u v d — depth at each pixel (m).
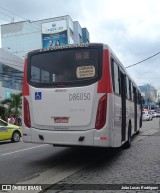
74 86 9.61
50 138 9.72
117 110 10.41
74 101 9.56
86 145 9.35
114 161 10.67
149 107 109.88
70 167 9.78
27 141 10.09
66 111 9.62
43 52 10.26
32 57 10.40
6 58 40.62
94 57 9.63
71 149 14.02
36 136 9.94
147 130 26.11
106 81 9.41
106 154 12.31
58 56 10.05
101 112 9.30
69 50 9.96
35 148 14.89
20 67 43.34
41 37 72.81
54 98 9.80
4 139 18.34
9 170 9.43
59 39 71.62
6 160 11.34
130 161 10.57
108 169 9.29
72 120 9.53
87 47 9.75
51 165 10.17
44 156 12.16
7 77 40.56
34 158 11.70
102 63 9.52
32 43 73.31
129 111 13.99
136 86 18.39
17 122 34.72
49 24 72.56
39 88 10.05
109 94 9.40
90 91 9.45
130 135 14.24
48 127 9.81
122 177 8.11
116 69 10.55
